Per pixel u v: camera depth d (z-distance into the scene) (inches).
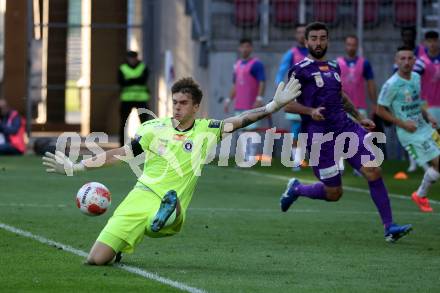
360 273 817.5
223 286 746.8
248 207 1282.0
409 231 990.4
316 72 1019.3
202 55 2148.1
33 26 2429.9
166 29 2421.3
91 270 795.4
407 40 1584.6
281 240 997.2
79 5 2471.7
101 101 2509.8
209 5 2143.2
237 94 1948.8
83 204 829.2
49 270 794.2
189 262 854.5
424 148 1230.3
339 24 2171.5
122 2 2477.9
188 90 814.5
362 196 1443.2
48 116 2472.9
